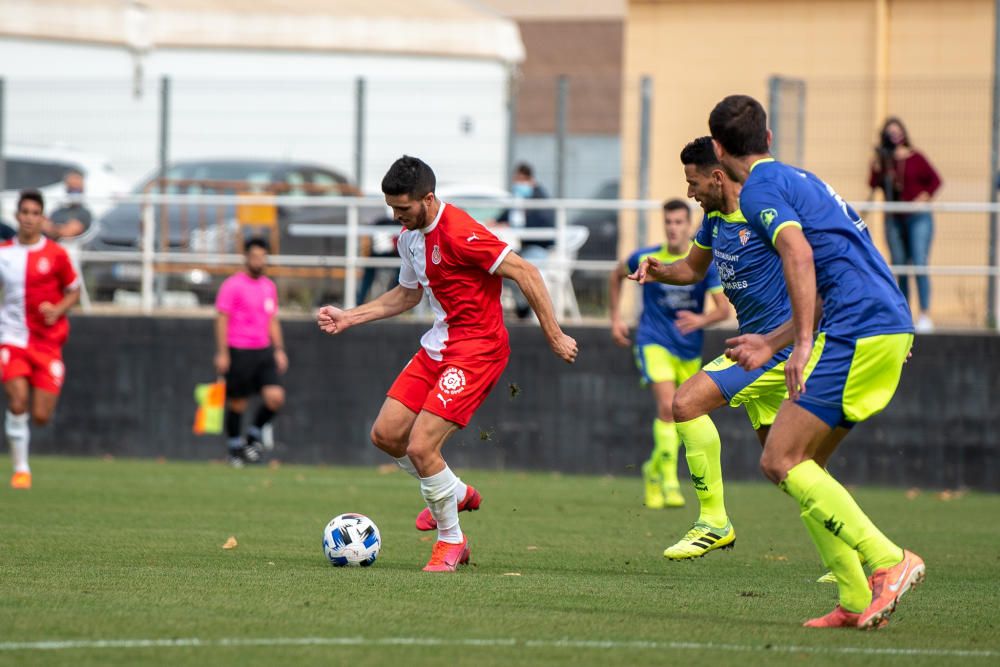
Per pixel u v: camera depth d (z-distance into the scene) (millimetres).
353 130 65625
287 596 22547
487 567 27656
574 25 123812
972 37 68438
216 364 58781
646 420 56844
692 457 28375
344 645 18469
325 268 63500
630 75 72875
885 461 54750
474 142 64812
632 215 61344
